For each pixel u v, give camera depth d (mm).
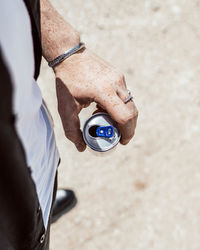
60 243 2268
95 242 2270
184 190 2332
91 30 2572
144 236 2271
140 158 2371
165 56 2551
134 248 2256
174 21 2604
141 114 2436
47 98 2418
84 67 1195
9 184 625
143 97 2465
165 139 2404
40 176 1056
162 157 2377
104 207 2311
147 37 2576
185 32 2592
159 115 2443
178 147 2396
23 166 688
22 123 806
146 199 2318
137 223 2287
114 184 2340
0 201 654
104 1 2605
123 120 1161
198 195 2328
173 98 2477
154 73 2516
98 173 2352
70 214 2301
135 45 2562
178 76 2518
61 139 2371
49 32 1184
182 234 2275
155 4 2615
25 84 720
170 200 2318
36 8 981
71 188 2324
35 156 971
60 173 2340
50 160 1170
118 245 2262
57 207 2232
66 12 2582
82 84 1179
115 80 1178
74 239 2273
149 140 2396
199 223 2289
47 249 1442
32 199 820
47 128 1151
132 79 2494
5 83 498
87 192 2328
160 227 2283
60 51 1198
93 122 1223
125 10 2604
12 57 630
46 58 1226
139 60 2535
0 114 505
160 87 2492
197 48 2574
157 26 2592
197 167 2367
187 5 2617
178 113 2455
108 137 1223
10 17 639
